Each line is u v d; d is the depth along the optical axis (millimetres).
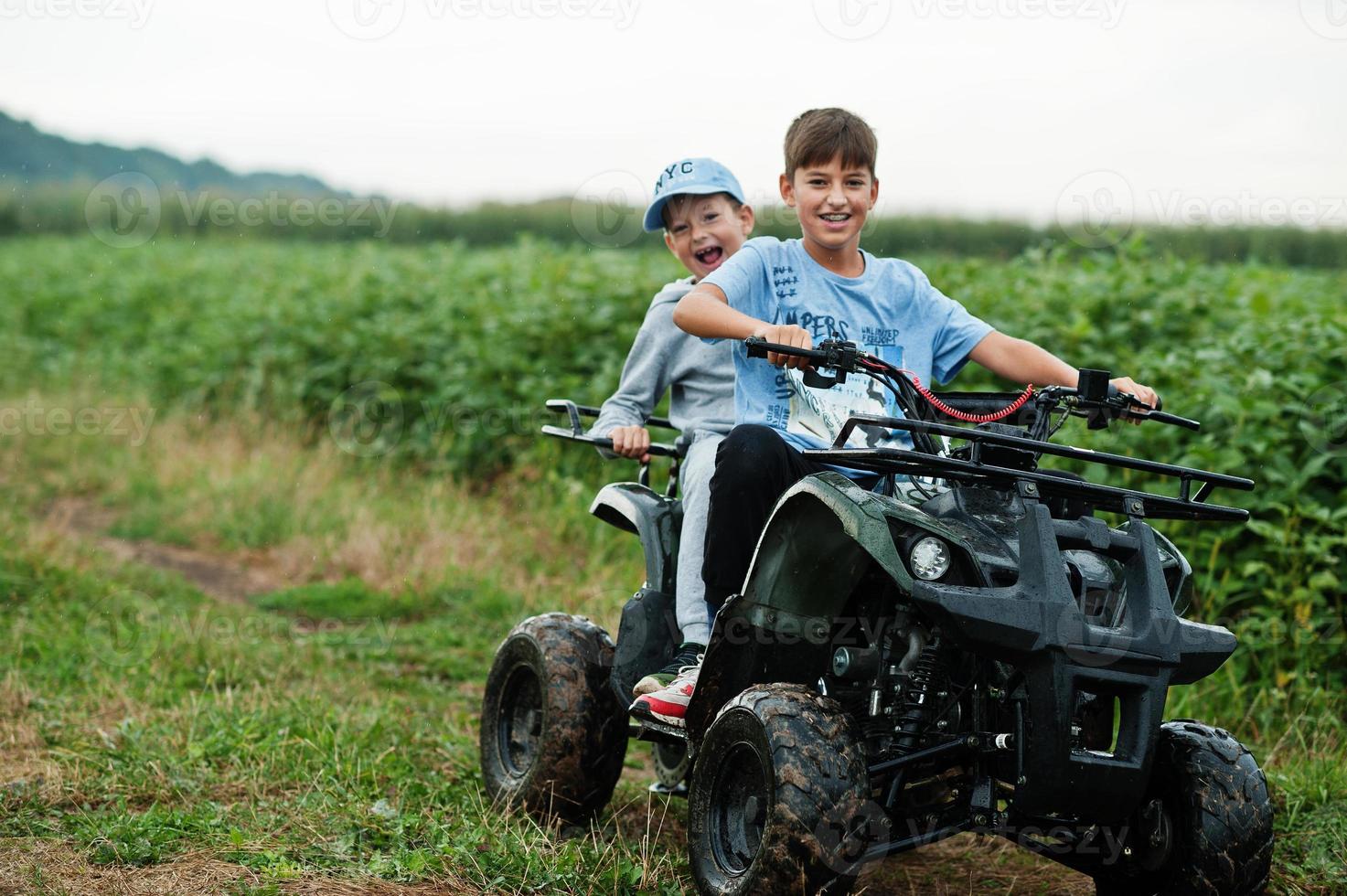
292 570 8094
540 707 4195
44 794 3914
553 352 9445
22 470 10883
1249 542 5590
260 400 11633
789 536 3166
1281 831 4023
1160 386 6340
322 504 9039
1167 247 10516
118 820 3639
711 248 4621
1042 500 3246
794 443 3492
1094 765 2820
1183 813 3023
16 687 5039
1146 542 2984
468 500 8805
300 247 17734
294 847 3562
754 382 3586
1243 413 5516
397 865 3459
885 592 3123
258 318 12758
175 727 4672
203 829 3646
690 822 3238
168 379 13133
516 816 4043
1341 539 5125
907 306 3756
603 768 3998
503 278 11094
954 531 2914
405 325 10758
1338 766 4453
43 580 6973
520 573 7551
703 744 3211
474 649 6461
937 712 3066
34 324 16641
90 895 3152
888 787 3111
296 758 4363
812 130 3615
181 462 10391
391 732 4844
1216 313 7266
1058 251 8664
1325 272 10852
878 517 2887
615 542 7828
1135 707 2885
